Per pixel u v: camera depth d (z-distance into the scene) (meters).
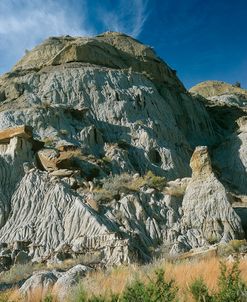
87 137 49.62
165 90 74.75
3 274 25.05
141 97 62.78
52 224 32.03
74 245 29.12
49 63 67.88
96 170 40.81
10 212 34.12
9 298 10.25
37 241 30.78
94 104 59.50
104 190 36.03
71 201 33.88
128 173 45.12
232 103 98.00
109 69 66.94
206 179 37.66
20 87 60.00
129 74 67.19
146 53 78.62
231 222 34.66
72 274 12.09
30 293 10.43
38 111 50.28
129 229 31.62
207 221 34.62
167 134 60.22
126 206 34.03
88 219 31.20
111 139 54.19
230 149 66.25
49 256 28.22
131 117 59.03
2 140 39.69
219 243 29.59
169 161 53.34
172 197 36.97
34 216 33.34
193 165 38.97
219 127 81.81
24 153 38.69
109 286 9.37
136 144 54.41
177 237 32.62
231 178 61.38
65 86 60.84
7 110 50.72
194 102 80.56
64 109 52.84
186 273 10.39
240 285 7.05
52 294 9.91
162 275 7.40
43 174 36.81
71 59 68.00
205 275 9.77
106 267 25.09
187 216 35.44
